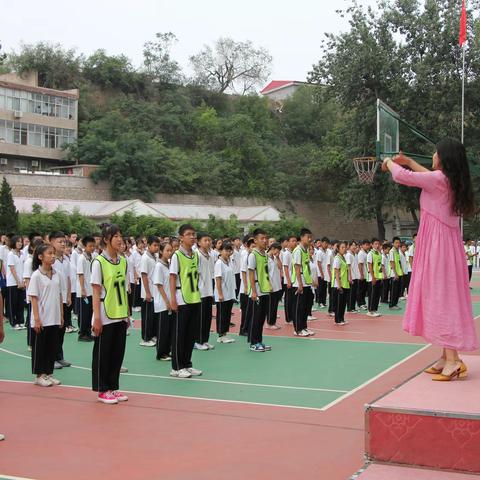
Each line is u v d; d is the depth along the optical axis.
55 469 5.18
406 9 34.38
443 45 33.25
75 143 47.97
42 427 6.48
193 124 54.44
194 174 48.56
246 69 64.50
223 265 12.82
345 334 13.78
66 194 43.31
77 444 5.88
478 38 32.59
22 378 9.12
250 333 11.58
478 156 32.44
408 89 33.22
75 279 13.55
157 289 10.29
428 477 4.27
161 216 38.12
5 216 31.45
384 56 33.62
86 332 12.52
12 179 40.78
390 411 4.48
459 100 32.88
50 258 8.60
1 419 6.82
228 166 50.31
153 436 6.12
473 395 4.69
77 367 9.94
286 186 52.00
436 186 4.91
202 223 38.44
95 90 55.75
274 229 40.97
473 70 32.78
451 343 4.88
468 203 4.89
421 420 4.39
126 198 45.03
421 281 5.01
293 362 10.28
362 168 24.52
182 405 7.36
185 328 9.05
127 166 45.31
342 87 35.12
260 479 4.91
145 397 7.80
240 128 51.94
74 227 33.88
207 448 5.71
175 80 59.06
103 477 4.98
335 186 48.25
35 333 8.52
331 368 9.73
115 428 6.42
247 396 7.80
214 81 63.78
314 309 18.94
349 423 6.52
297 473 5.04
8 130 46.12
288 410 7.08
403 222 53.62
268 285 11.55
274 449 5.66
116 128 48.62
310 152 52.91
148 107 53.12
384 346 12.02
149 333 12.20
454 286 4.91
